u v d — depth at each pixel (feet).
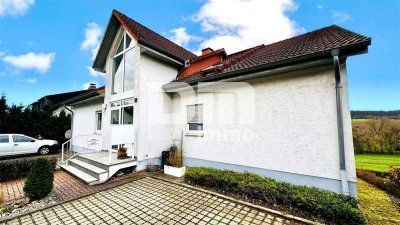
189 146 26.16
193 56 39.32
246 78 20.49
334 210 11.54
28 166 23.61
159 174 23.38
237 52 37.45
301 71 17.54
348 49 13.74
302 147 17.06
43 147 39.17
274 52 23.63
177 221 12.06
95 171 20.67
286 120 18.15
